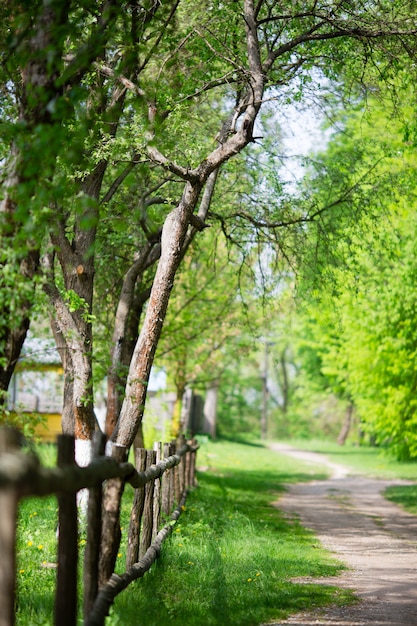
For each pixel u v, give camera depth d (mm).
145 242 17078
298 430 87375
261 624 8180
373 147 19750
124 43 9117
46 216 7250
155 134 10078
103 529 7504
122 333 16234
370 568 12008
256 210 18359
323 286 18859
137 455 10195
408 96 17812
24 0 7465
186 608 8406
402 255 25141
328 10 14352
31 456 4871
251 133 11891
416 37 13883
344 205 18031
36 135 6832
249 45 12430
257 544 13062
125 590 8453
